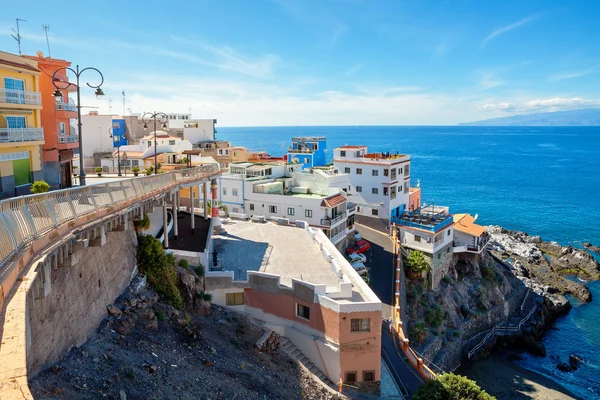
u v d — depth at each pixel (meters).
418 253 56.56
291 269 36.91
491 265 67.25
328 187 63.41
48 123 45.12
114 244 26.05
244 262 38.38
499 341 56.53
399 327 42.03
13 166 37.78
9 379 9.27
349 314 30.42
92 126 95.25
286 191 65.06
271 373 28.03
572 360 53.00
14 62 37.78
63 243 17.42
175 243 38.12
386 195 69.69
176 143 89.50
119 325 23.84
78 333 20.44
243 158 101.00
